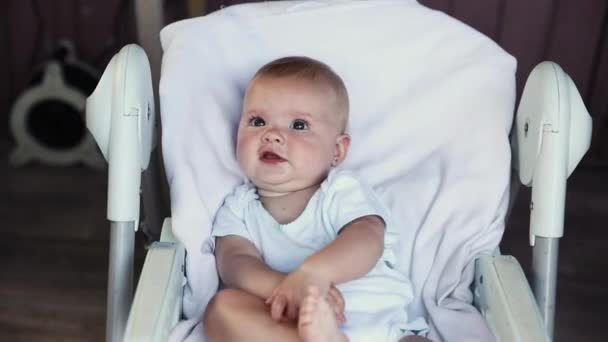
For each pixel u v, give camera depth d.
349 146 1.22
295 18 1.23
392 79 1.23
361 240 1.04
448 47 1.22
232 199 1.15
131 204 1.02
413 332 1.08
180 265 1.09
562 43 2.27
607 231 2.08
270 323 0.97
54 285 1.80
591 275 1.90
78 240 1.97
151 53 1.38
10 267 1.85
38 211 2.09
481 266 1.11
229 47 1.22
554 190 1.03
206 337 1.04
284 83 1.10
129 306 1.05
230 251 1.10
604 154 2.39
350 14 1.23
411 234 1.18
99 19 2.38
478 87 1.20
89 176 2.29
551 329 1.08
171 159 1.13
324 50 1.23
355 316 1.03
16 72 2.46
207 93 1.18
